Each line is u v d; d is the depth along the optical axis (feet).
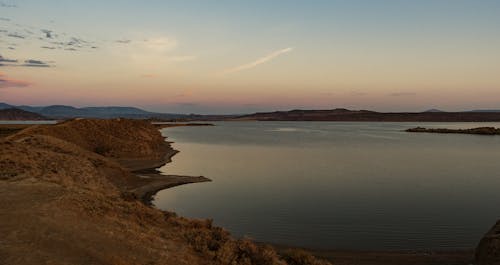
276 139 371.97
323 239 70.49
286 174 149.89
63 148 116.26
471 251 64.08
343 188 120.47
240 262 38.50
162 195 107.76
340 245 67.36
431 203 99.76
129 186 115.24
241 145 295.28
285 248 64.69
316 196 107.76
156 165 168.96
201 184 124.98
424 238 71.31
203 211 90.68
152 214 49.42
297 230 75.87
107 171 116.26
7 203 40.24
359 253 62.80
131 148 195.31
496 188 120.88
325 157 213.25
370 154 231.91
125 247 34.12
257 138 387.14
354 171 158.92
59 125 185.78
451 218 85.25
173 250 36.88
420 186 124.26
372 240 69.82
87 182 88.12
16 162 76.95
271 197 106.83
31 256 27.94
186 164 177.68
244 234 73.36
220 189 117.29
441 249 65.51
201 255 38.04
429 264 57.88
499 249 52.90
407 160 200.34
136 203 55.06
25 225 33.86
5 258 26.94
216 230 47.57
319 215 87.20
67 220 37.32
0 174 63.93
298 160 197.88
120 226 40.01
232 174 148.66
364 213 89.51
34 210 38.40
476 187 122.93
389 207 95.14
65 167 88.79
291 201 101.81
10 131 238.48
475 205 97.60
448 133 513.86
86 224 37.68
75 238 33.14
